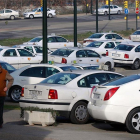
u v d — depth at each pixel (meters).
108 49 61.25
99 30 106.62
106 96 21.12
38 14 140.62
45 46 38.19
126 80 22.00
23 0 162.88
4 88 21.11
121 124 21.70
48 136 19.12
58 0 165.88
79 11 164.12
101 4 181.88
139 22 129.12
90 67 35.94
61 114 24.03
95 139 18.75
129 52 55.56
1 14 135.00
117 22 128.75
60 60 48.31
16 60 50.38
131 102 20.94
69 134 20.09
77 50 49.38
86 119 25.05
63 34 97.44
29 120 23.53
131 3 186.00
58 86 24.20
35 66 34.12
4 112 29.16
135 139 19.05
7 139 18.48
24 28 110.94
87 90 24.97
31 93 24.48
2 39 86.81
